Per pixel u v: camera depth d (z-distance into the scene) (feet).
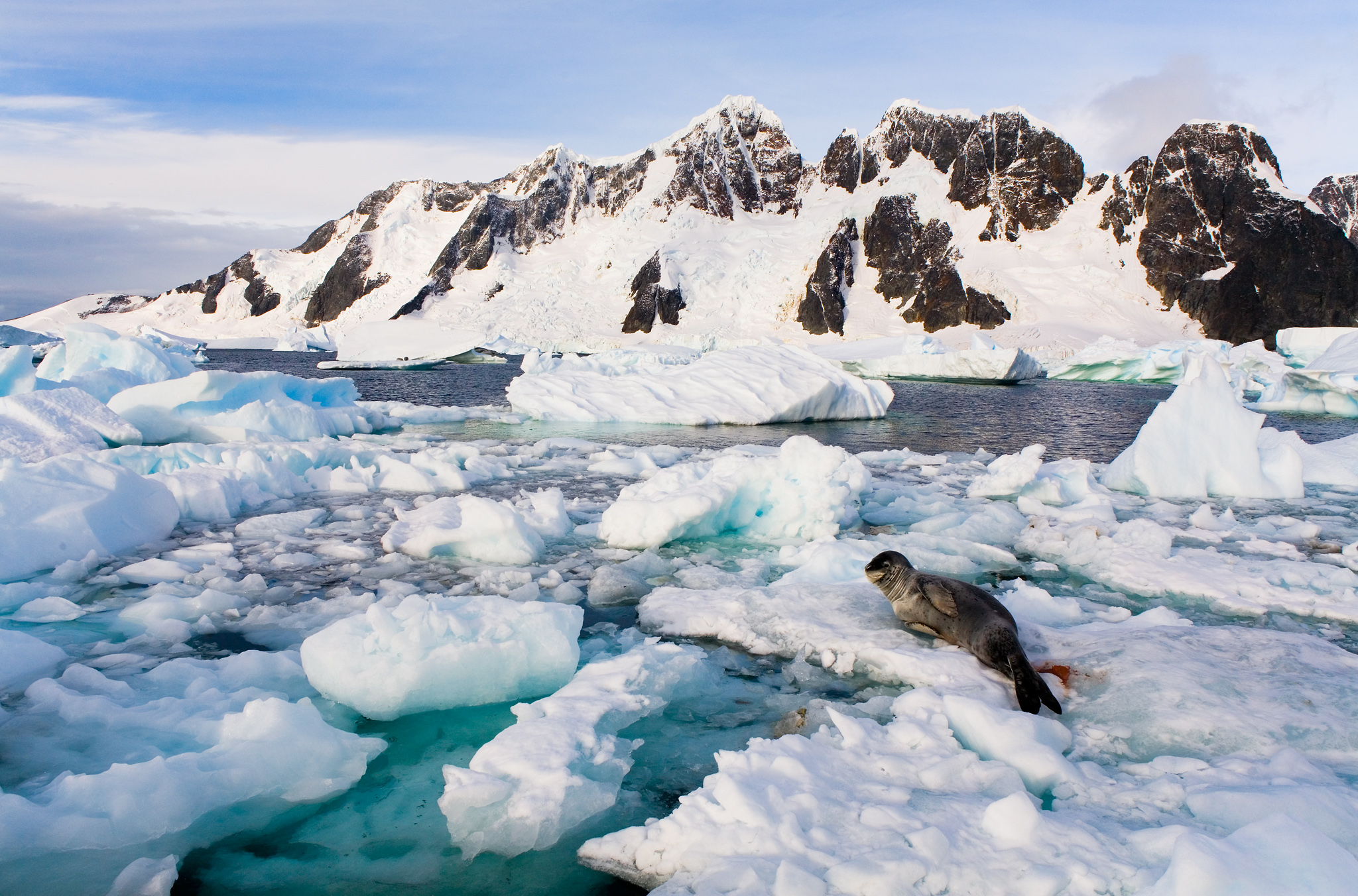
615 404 59.67
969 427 62.28
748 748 10.50
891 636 14.97
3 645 13.50
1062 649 14.03
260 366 141.49
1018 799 8.52
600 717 11.76
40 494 20.59
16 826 8.71
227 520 25.66
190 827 9.37
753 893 7.52
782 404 60.13
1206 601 17.70
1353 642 15.24
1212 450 31.40
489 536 21.03
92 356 47.50
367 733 11.91
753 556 21.80
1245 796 8.64
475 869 8.68
